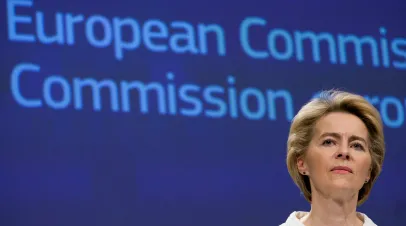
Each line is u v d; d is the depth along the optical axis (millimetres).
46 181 5449
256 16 6117
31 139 5469
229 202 5773
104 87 5656
